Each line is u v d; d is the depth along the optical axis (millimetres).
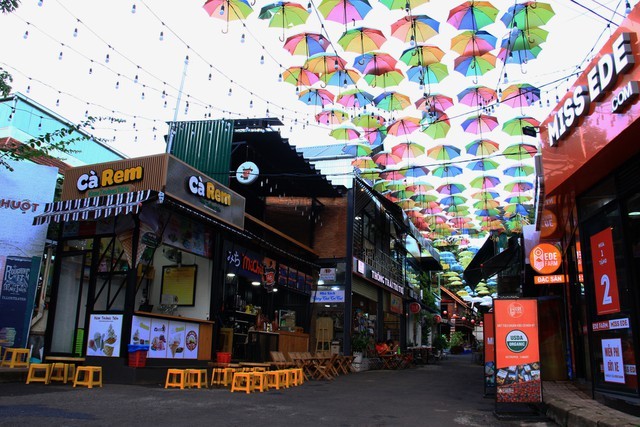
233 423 5938
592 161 6891
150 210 10438
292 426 5965
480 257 20359
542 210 10227
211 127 15641
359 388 11125
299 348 15781
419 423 6578
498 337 7621
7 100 14898
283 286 16188
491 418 7211
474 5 7203
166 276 12906
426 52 8086
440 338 34312
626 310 6879
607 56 6160
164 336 10539
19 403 6527
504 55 7742
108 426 5359
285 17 7055
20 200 11219
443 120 10828
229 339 12609
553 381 11109
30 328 10984
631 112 5715
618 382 7000
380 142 11945
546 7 6926
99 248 10695
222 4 6566
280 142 15188
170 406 6961
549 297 11547
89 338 9969
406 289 26812
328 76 8469
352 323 18641
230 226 12430
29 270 11047
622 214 7027
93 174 10852
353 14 6930
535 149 12203
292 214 19266
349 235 18469
